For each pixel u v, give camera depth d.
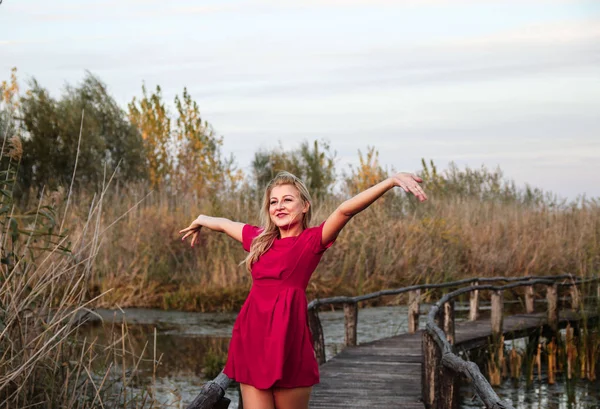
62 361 5.96
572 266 18.62
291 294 4.06
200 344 11.95
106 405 6.14
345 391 8.35
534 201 23.84
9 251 5.93
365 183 20.78
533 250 19.31
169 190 23.14
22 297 5.67
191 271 16.84
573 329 12.19
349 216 3.98
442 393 6.30
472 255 19.28
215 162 25.06
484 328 12.92
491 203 22.77
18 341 5.50
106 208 17.11
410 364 9.91
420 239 18.95
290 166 23.97
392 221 19.33
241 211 17.75
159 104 25.94
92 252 5.78
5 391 5.40
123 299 15.26
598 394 9.90
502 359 11.05
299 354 4.04
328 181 23.53
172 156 25.36
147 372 9.85
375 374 9.26
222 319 14.31
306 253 4.08
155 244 17.17
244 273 16.81
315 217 16.25
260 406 4.03
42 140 21.34
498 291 12.12
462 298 17.98
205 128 25.91
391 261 17.84
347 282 17.34
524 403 9.45
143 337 12.38
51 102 22.11
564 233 19.69
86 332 12.33
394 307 16.52
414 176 3.79
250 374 4.03
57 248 5.69
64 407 5.59
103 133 23.67
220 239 17.42
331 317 15.23
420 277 17.86
